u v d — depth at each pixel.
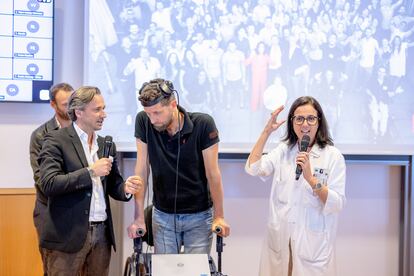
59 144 2.01
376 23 3.05
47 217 2.02
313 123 2.25
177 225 2.18
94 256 2.12
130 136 2.96
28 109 2.98
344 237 3.23
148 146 2.16
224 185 3.14
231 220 3.16
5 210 2.79
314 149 2.29
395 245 3.23
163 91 1.91
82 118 2.04
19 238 2.80
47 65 2.91
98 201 2.11
